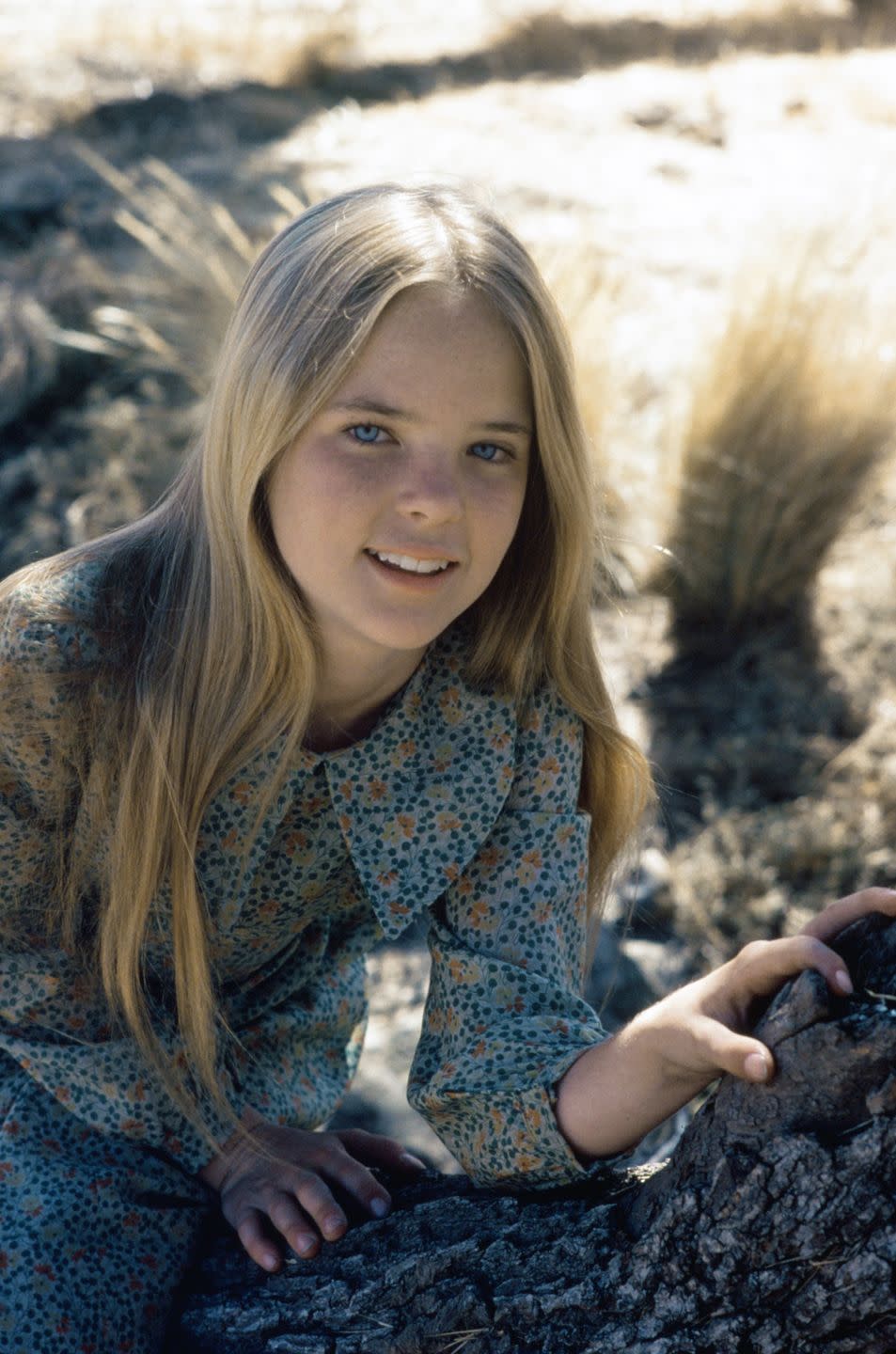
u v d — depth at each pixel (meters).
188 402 4.44
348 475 1.33
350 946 1.80
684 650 3.55
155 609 1.51
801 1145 1.17
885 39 7.81
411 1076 1.52
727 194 5.54
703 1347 1.23
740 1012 1.26
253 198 5.45
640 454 3.83
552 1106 1.38
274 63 7.13
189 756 1.48
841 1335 1.18
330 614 1.44
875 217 3.94
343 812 1.53
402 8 8.42
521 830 1.54
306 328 1.33
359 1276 1.41
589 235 4.31
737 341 3.60
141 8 7.98
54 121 6.26
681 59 7.47
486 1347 1.30
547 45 7.60
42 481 4.30
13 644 1.49
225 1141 1.56
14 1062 1.61
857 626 3.57
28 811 1.55
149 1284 1.48
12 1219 1.47
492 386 1.34
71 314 4.72
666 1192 1.27
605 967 2.76
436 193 1.40
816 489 3.52
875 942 1.21
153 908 1.55
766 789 3.19
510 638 1.53
